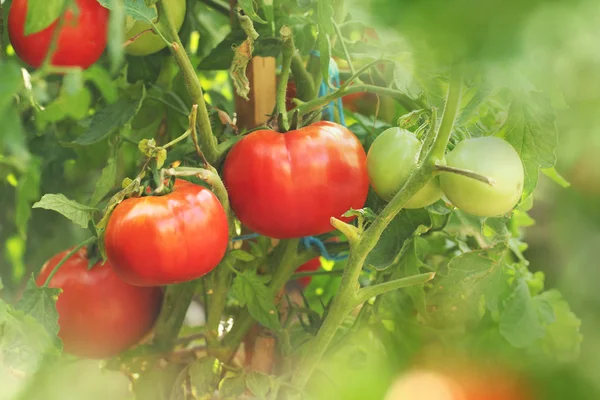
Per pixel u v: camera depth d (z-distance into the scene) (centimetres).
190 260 62
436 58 25
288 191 65
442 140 56
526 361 33
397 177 64
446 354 67
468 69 42
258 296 70
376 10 22
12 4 66
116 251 62
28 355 60
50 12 59
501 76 45
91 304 72
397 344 73
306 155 66
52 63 66
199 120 66
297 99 71
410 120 65
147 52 76
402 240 70
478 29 22
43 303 65
